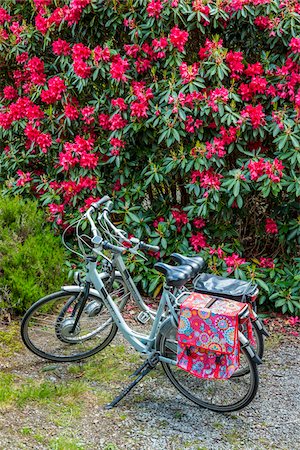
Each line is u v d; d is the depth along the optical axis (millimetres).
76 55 4148
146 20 4082
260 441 2754
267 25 3986
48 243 4191
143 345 3064
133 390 3162
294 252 4250
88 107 4254
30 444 2672
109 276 3234
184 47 4180
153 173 4062
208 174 3945
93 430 2805
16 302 3857
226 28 4164
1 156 4828
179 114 3863
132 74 4191
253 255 4434
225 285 2898
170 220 4152
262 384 3250
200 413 2977
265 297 3994
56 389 3117
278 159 3832
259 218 4355
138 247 3047
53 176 4570
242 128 3863
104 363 3434
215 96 3818
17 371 3307
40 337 3512
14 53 4660
